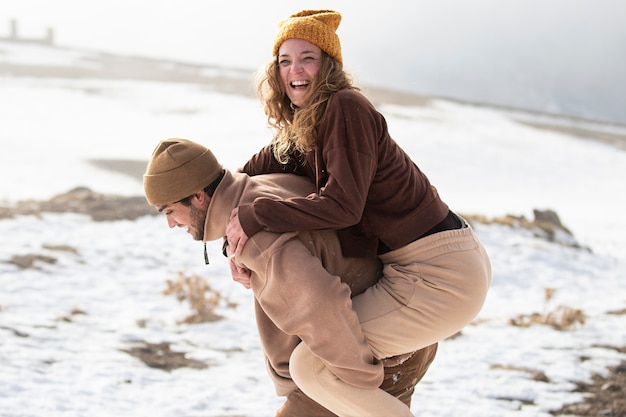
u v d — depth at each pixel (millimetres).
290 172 3793
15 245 9984
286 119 3584
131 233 11062
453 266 3402
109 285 8891
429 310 3381
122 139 21062
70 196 13031
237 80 37000
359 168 3258
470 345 7742
